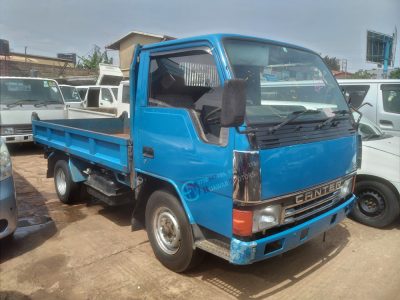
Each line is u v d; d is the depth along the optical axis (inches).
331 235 201.6
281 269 164.7
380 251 183.9
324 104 162.4
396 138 235.8
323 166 143.4
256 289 149.3
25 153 432.1
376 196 210.8
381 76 959.6
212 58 136.4
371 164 209.2
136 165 167.2
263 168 120.8
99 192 209.8
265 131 123.9
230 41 137.9
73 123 271.0
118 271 160.6
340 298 144.6
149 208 165.2
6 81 425.4
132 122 167.2
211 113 133.6
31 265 165.2
